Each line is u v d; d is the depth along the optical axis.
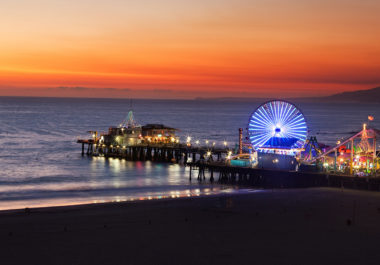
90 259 55.50
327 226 69.88
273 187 117.56
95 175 135.25
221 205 85.19
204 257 56.31
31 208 83.12
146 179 129.38
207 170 148.00
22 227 68.94
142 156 177.75
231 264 54.25
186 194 105.50
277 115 135.00
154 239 63.00
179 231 66.88
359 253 58.09
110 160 172.25
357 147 135.75
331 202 87.56
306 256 56.88
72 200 97.94
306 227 69.38
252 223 71.56
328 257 56.59
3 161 160.38
